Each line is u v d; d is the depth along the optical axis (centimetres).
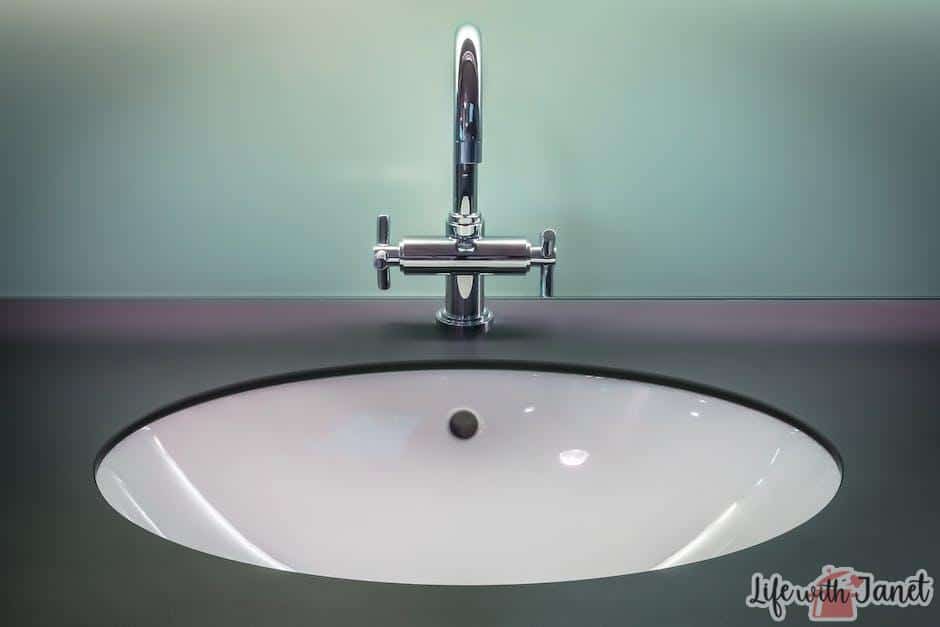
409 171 108
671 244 110
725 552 79
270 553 83
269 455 90
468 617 57
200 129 106
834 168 109
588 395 95
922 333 104
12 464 75
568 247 110
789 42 105
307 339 100
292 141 107
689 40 105
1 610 57
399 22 104
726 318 107
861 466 77
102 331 101
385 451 94
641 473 91
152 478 81
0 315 105
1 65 103
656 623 57
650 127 107
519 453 95
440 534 90
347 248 110
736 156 108
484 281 108
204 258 109
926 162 108
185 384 90
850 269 111
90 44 103
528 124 107
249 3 103
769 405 87
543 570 86
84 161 106
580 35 105
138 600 58
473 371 96
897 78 106
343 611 57
